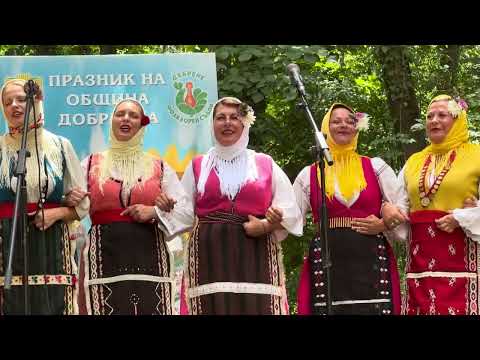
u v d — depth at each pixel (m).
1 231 5.50
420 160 6.18
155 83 7.25
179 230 5.81
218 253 5.70
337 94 10.02
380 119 10.53
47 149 5.62
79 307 5.84
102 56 7.23
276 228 5.77
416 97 10.15
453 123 6.11
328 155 5.07
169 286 5.81
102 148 7.19
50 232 5.56
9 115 5.56
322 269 6.04
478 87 10.86
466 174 5.98
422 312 5.98
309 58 9.29
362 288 5.98
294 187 6.24
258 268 5.73
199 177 5.85
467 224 5.84
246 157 5.89
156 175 5.86
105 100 7.21
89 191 5.80
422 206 6.05
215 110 5.88
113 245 5.73
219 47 9.31
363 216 6.06
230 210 5.76
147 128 7.22
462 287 5.92
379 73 10.47
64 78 7.19
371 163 6.19
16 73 7.14
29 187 5.52
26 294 4.91
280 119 10.03
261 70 9.16
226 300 5.65
